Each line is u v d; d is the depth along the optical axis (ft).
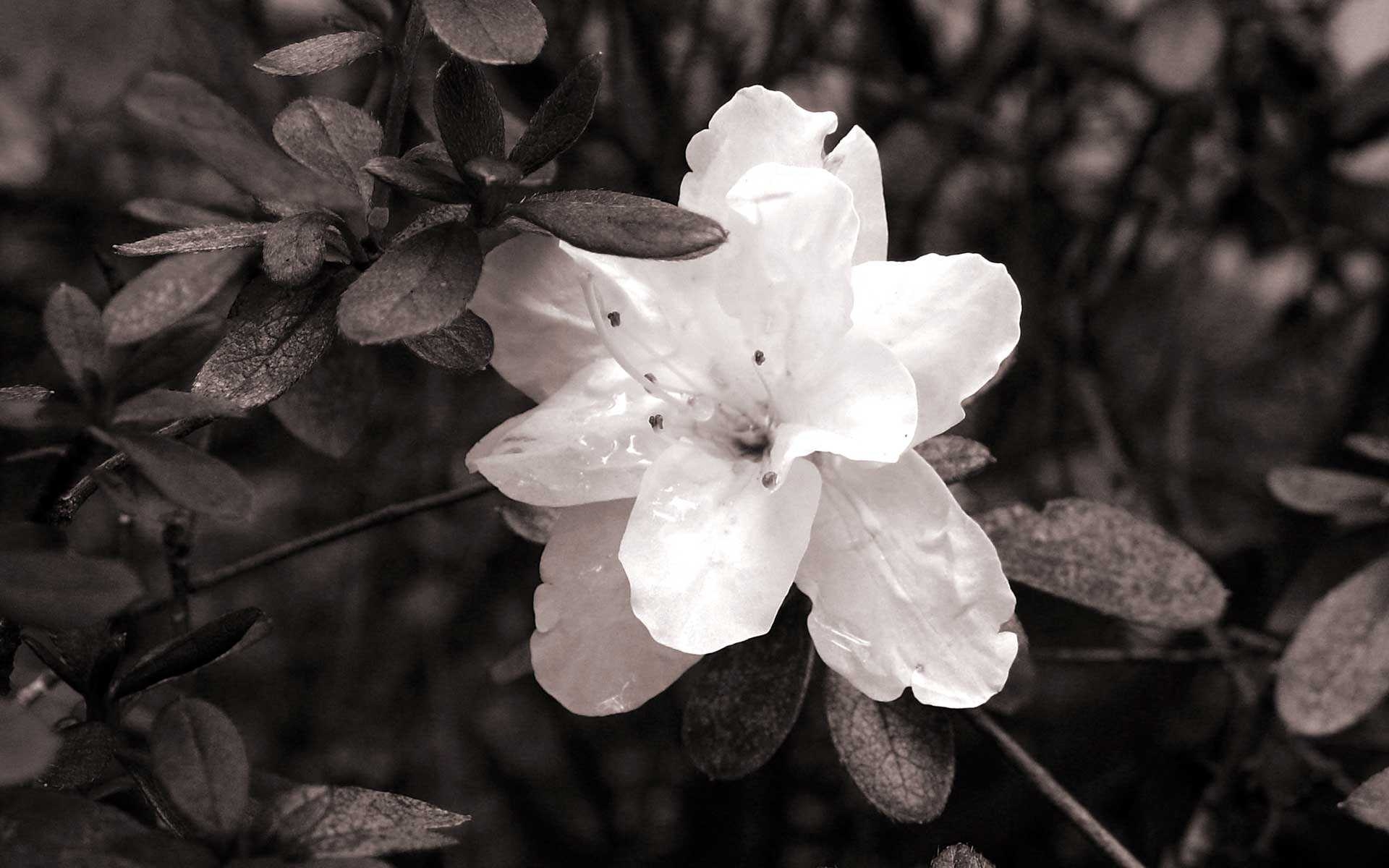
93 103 1.11
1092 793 1.96
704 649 1.20
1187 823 1.73
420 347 1.22
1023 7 1.98
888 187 2.00
